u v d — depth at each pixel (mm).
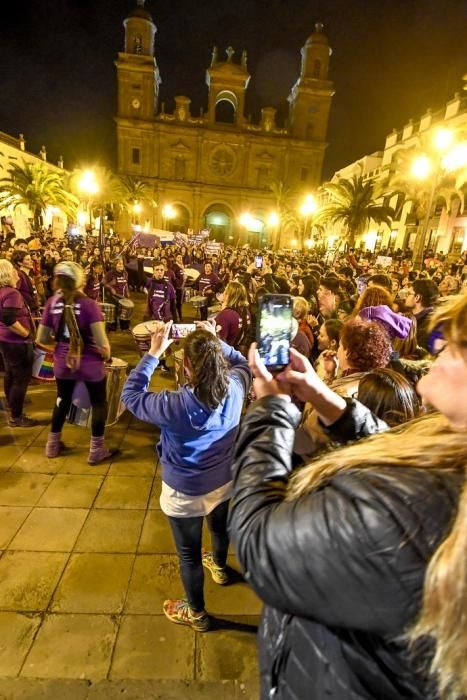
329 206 26344
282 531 604
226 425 1937
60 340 3365
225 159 47906
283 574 591
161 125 46000
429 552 478
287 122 52656
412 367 2125
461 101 21969
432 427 671
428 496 511
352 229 24500
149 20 44844
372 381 1672
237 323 4125
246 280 6723
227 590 2391
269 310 909
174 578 2424
